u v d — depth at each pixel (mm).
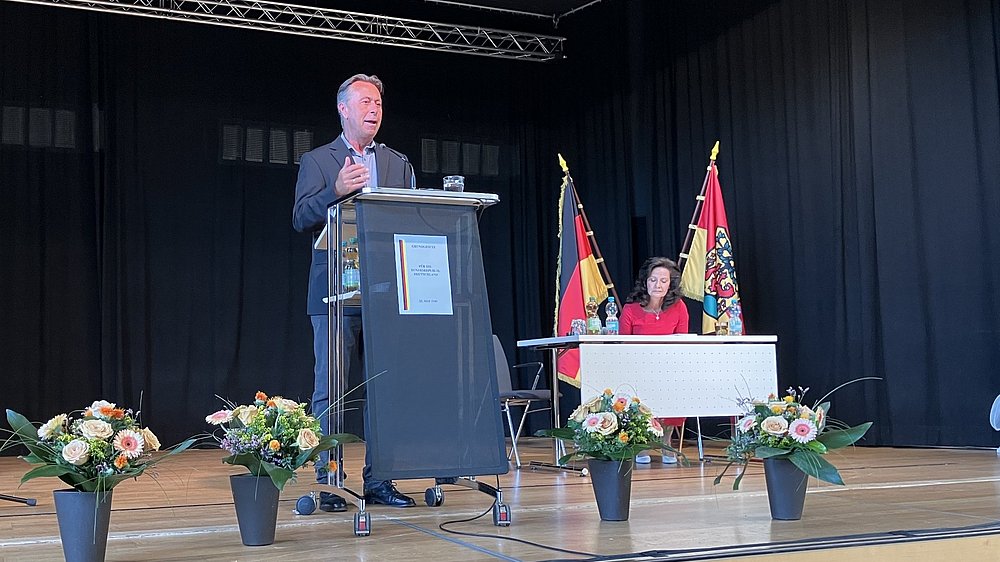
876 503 3402
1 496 3773
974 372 6125
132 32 8266
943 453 5836
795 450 2998
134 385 8133
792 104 7281
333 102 8891
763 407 3135
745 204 7648
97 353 8078
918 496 3605
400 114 9094
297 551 2557
